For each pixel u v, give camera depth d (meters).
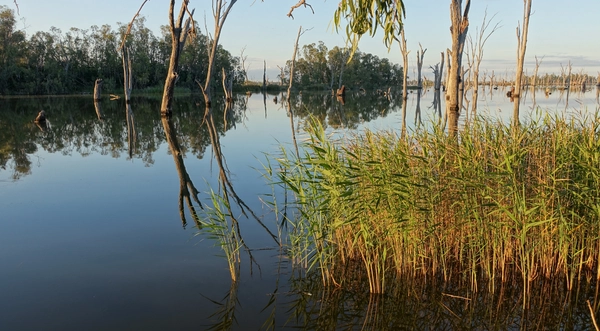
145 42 61.12
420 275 4.31
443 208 4.41
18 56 48.50
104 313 3.49
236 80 67.44
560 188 4.20
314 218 4.56
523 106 20.84
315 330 3.34
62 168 9.41
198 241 5.08
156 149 11.91
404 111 19.36
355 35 4.65
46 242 5.04
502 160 4.42
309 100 39.34
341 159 4.80
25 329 3.23
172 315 3.48
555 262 4.26
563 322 3.48
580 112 5.80
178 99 42.03
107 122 19.25
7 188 7.62
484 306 3.73
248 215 5.96
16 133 15.52
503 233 4.23
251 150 11.38
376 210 4.18
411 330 3.37
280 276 4.23
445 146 4.61
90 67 56.91
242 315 3.52
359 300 3.83
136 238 5.18
